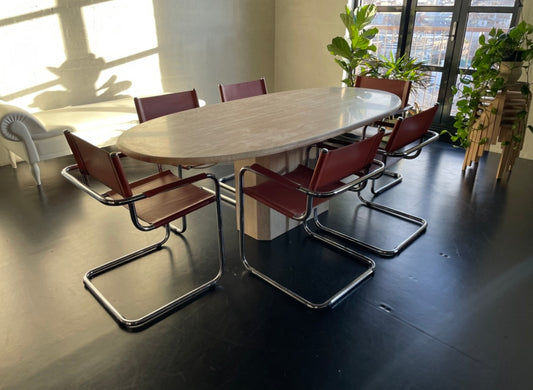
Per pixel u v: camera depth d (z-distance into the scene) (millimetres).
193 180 1841
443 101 4422
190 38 4738
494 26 3883
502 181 3377
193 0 4621
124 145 1900
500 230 2652
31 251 2461
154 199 2018
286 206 1942
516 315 1928
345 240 2557
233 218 2830
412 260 2352
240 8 5051
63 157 4043
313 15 5023
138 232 2668
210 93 5152
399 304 2008
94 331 1850
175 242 2553
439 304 2006
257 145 1845
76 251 2459
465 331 1838
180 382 1593
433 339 1795
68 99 4078
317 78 5273
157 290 2119
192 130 2107
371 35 4324
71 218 2848
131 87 4477
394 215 2857
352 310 1969
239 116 2373
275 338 1806
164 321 1907
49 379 1609
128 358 1706
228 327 1871
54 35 3824
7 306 2008
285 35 5430
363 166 1965
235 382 1592
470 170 3605
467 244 2504
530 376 1611
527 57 3068
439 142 4371
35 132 3250
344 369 1646
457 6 4059
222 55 5090
